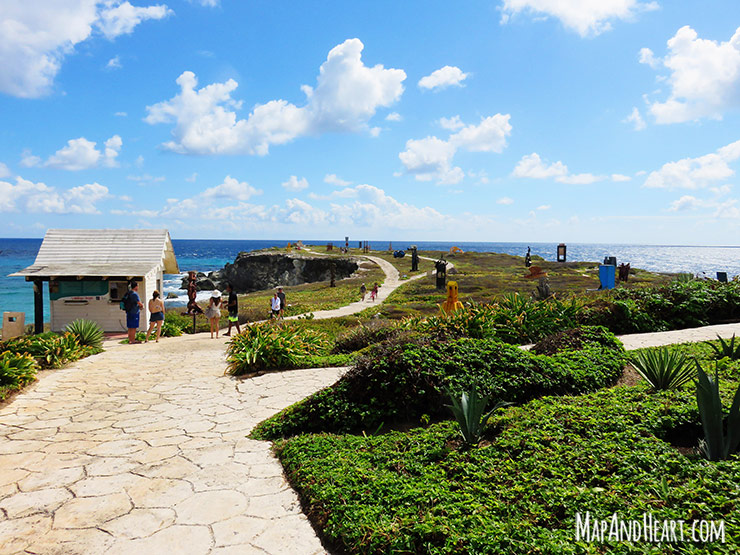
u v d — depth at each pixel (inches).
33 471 211.2
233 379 405.7
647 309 604.1
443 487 169.2
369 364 279.6
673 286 650.2
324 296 1461.6
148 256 809.5
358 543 144.8
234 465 217.5
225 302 999.0
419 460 199.9
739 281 702.5
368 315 928.9
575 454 180.5
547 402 255.8
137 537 155.8
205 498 184.1
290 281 2832.2
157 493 188.5
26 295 2153.1
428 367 276.7
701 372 186.7
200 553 146.6
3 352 414.9
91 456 229.6
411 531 142.2
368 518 153.9
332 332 732.0
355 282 1871.3
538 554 125.2
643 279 1390.3
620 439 192.5
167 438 256.8
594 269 1998.0
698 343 441.1
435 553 133.0
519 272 1964.8
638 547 124.6
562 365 303.6
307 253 3117.6
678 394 241.0
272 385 381.1
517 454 191.3
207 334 791.1
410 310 983.6
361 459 206.5
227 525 163.8
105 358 508.4
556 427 209.3
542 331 544.4
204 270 4217.5
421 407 270.5
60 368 449.1
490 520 143.1
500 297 1110.4
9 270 3508.9
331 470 192.9
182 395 352.5
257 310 1025.5
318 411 270.4
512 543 129.0
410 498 163.0
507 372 282.2
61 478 203.5
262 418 295.4
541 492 157.6
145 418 295.4
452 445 215.0
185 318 896.3
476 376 275.7
